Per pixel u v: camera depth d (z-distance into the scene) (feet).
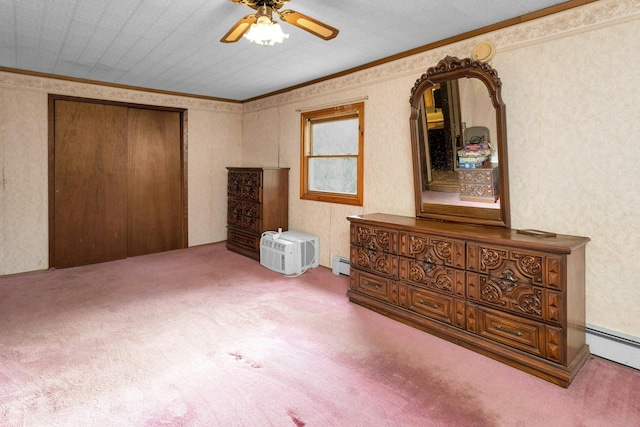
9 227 13.26
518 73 8.64
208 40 10.02
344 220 13.64
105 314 9.88
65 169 14.38
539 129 8.39
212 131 18.40
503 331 7.54
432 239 8.67
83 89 14.51
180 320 9.55
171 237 17.70
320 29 7.12
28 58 11.76
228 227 17.75
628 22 7.10
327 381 6.85
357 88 12.70
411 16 8.48
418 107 10.01
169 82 15.02
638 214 7.20
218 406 6.10
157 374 7.04
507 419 5.83
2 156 12.99
